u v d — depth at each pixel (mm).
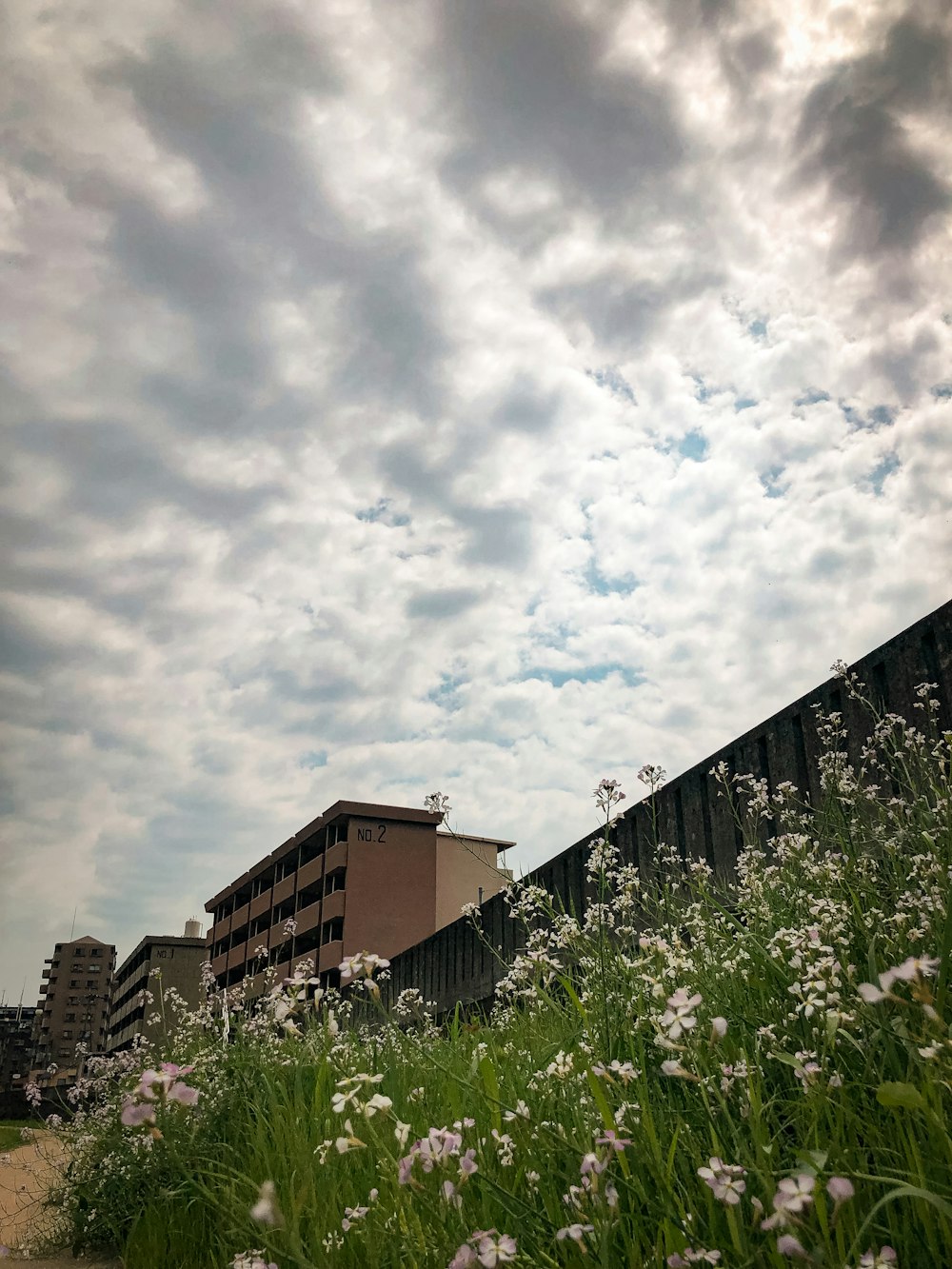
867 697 7555
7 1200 6980
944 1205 1590
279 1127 4027
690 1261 1814
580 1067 3100
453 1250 2127
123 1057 6246
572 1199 2135
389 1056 4980
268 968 5777
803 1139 2322
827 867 4059
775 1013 3129
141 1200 4781
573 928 4141
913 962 1789
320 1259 2473
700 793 9414
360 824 45406
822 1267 1576
